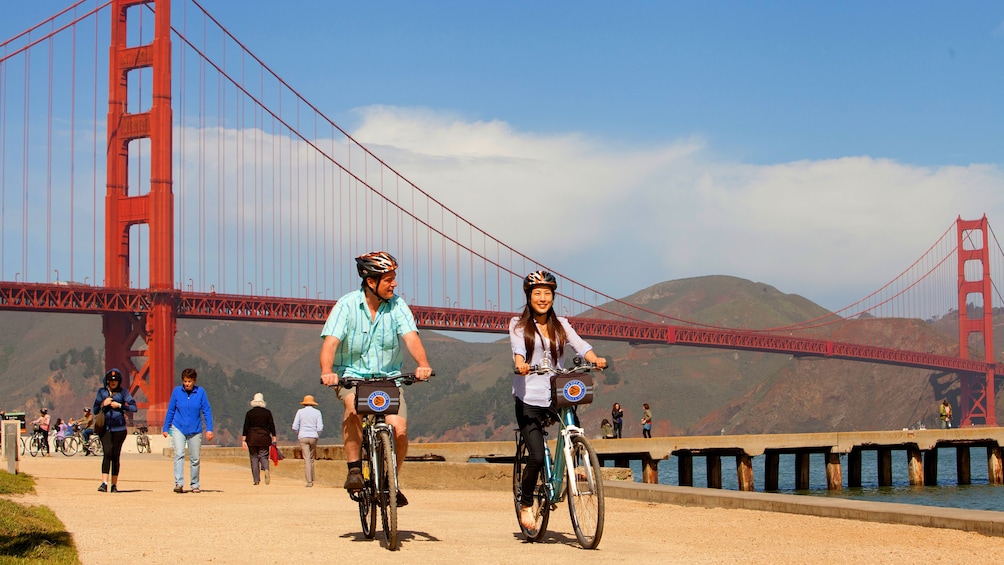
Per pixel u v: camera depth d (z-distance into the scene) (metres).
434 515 11.04
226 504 12.73
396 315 8.11
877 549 7.73
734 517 10.29
